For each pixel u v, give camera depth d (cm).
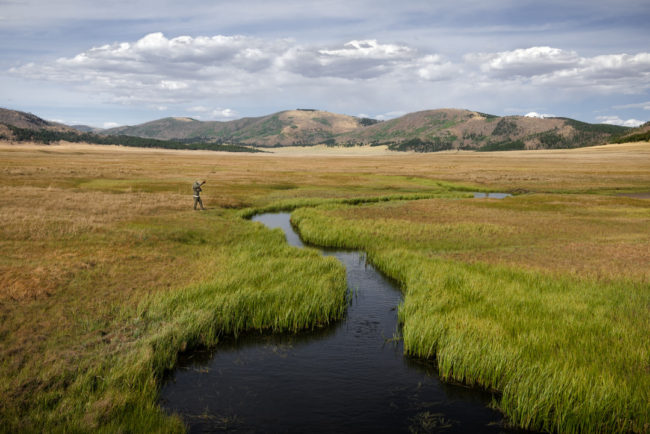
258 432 702
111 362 844
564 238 2362
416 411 789
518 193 5456
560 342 941
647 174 7688
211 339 1055
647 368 824
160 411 739
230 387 859
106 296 1206
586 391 740
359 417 761
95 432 637
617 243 2178
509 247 2136
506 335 983
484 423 757
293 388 861
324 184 6022
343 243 2395
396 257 1912
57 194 3512
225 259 1739
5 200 2941
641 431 689
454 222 2903
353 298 1481
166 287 1323
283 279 1464
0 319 988
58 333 950
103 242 1864
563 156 18288
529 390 777
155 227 2334
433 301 1250
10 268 1345
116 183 5003
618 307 1196
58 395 723
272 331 1166
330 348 1066
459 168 10244
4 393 707
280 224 3144
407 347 1034
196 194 3180
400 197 4744
